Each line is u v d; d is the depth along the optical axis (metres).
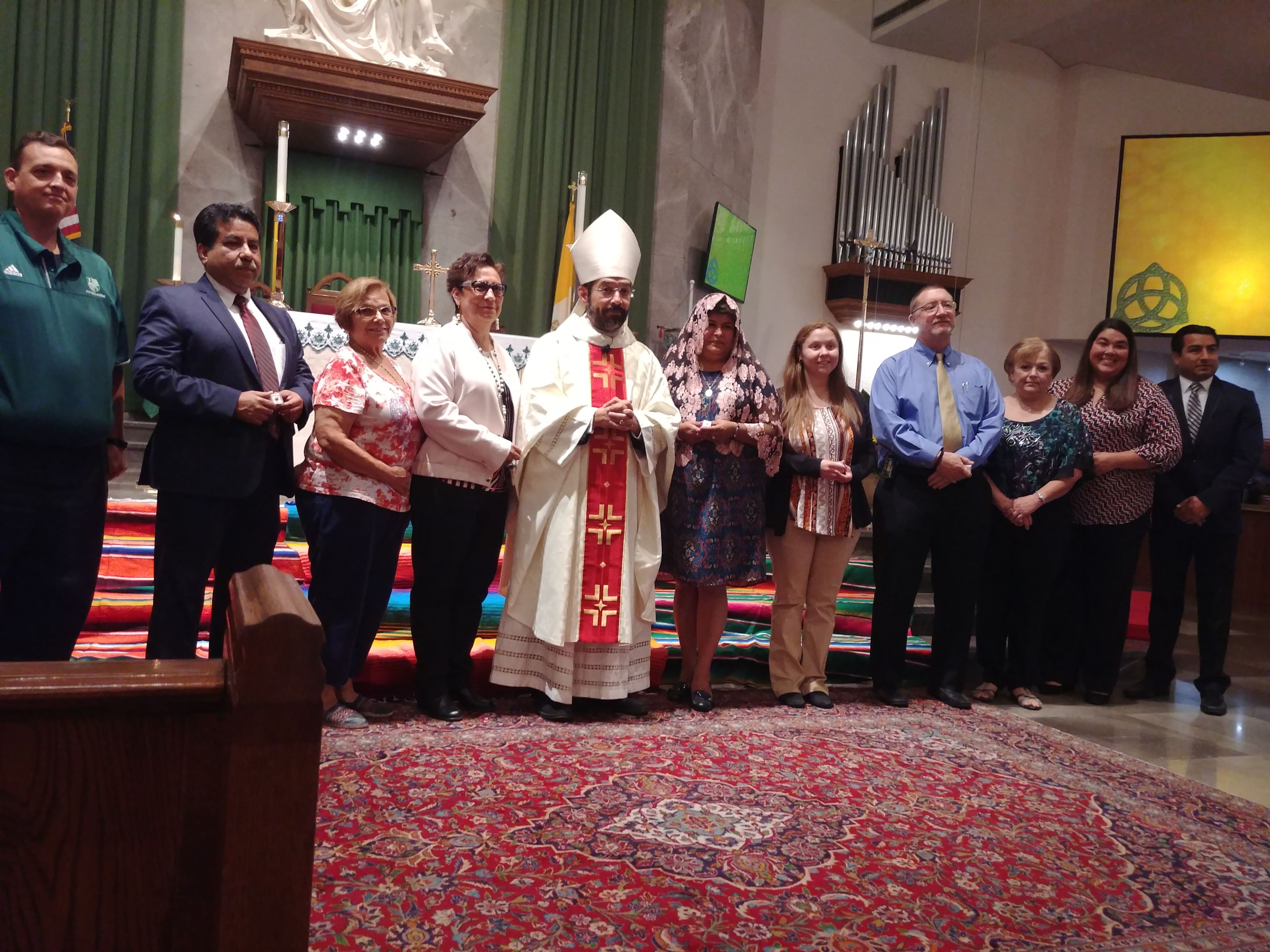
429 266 5.26
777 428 3.61
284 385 2.84
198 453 2.59
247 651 0.85
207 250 2.74
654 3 7.68
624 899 2.03
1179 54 8.84
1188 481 4.31
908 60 8.92
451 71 7.20
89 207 6.13
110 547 3.72
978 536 3.88
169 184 6.38
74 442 2.37
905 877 2.24
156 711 0.90
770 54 8.48
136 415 6.21
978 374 4.00
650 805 2.56
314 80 5.94
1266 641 6.27
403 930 1.84
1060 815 2.73
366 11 6.30
